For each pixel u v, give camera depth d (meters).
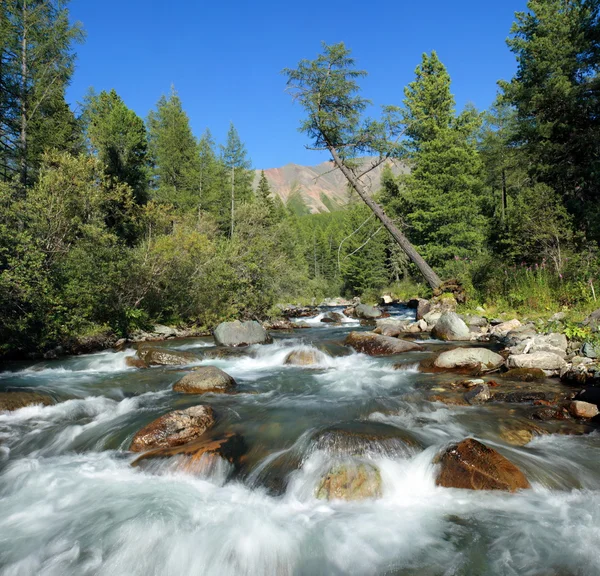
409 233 30.28
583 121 18.86
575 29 19.75
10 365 11.62
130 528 4.13
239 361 11.66
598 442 5.47
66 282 14.62
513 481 4.54
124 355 12.56
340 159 19.56
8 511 4.56
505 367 8.80
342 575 3.52
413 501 4.50
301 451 5.25
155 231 22.41
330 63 18.12
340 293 52.78
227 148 45.66
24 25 19.55
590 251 13.27
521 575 3.37
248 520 4.22
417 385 8.16
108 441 6.18
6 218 14.06
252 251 20.52
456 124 30.08
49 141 24.20
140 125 34.62
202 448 5.48
